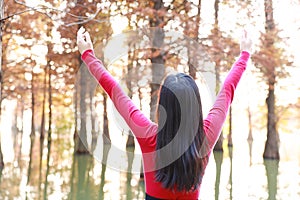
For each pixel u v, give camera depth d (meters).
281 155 20.33
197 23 10.62
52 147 22.55
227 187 10.03
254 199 8.66
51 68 19.38
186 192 1.67
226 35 11.99
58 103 25.95
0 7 5.05
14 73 16.97
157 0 10.39
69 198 8.61
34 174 12.08
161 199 1.68
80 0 9.06
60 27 11.62
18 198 8.53
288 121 23.97
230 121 23.80
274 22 14.75
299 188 9.92
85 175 11.94
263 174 12.45
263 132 33.28
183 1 12.06
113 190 9.55
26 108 29.48
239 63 2.01
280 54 14.20
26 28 12.97
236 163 15.22
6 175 11.71
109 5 9.24
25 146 23.36
